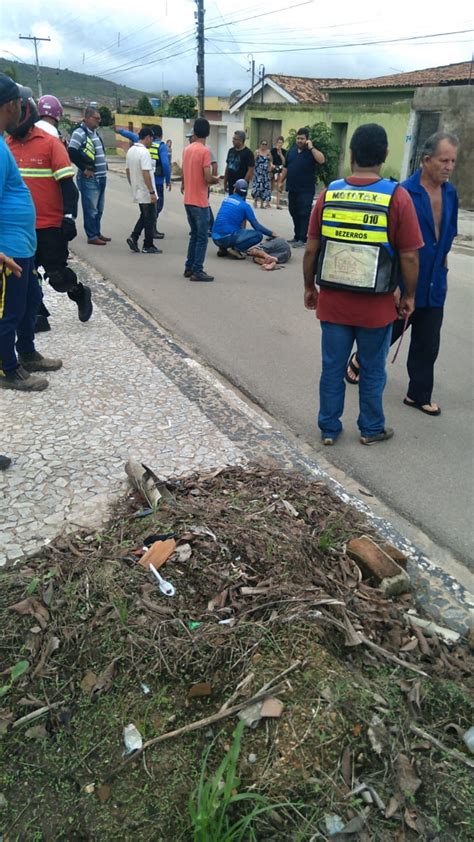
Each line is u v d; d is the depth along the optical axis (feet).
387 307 12.24
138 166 29.99
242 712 6.74
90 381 15.47
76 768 6.52
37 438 12.57
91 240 33.24
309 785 6.20
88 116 30.45
